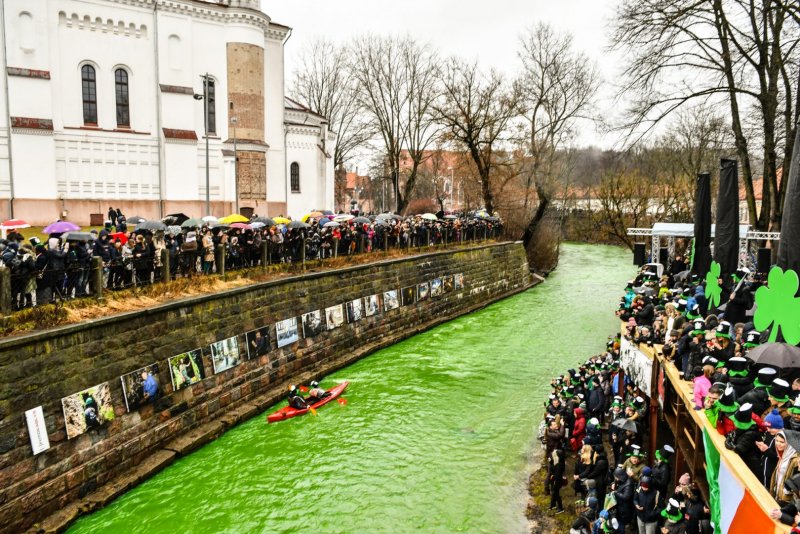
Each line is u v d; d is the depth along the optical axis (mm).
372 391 24281
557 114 52344
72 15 37562
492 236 50156
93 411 15344
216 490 16344
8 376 13297
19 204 36000
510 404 22922
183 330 18891
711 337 11617
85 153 38469
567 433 17125
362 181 112062
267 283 23109
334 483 16906
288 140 47438
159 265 19219
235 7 42531
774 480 7402
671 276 24156
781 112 23812
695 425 11094
